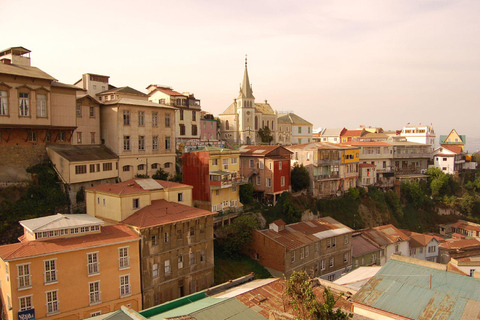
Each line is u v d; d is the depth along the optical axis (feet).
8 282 88.84
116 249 104.32
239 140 302.45
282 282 100.94
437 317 70.33
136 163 170.71
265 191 194.90
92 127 167.84
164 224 114.11
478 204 276.00
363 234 188.75
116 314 83.56
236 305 86.22
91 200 130.11
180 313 85.51
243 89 309.01
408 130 350.64
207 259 128.98
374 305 76.23
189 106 241.96
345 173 238.07
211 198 162.30
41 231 95.96
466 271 113.60
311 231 163.12
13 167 135.03
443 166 314.76
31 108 136.77
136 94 207.31
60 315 94.02
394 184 267.80
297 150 225.76
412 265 89.30
